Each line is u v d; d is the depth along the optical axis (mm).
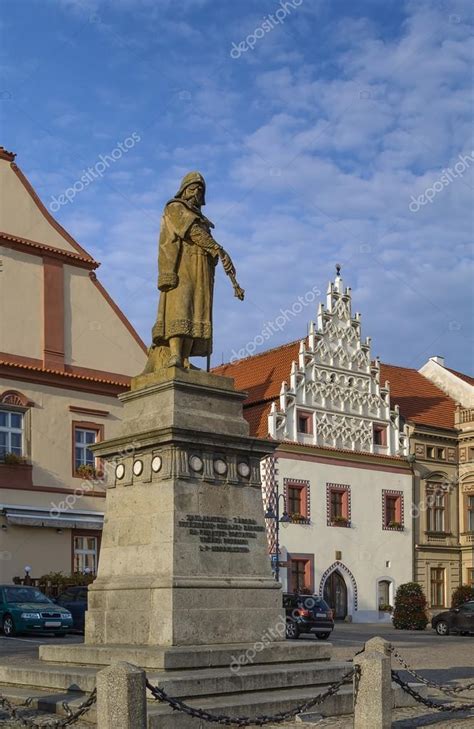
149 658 12852
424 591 52219
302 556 46531
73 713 11883
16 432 36500
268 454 15188
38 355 37500
